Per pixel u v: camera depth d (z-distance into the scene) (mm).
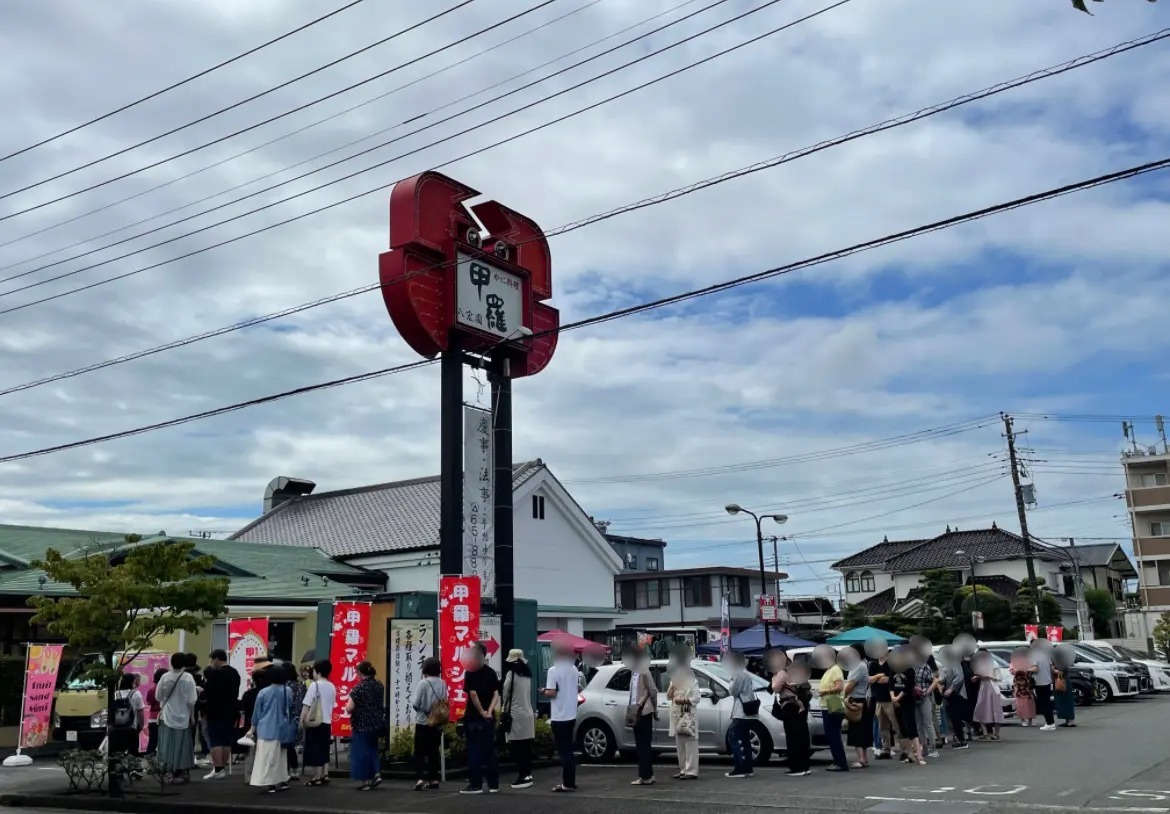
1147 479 57969
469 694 12500
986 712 16906
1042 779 11695
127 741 14352
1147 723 19203
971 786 11344
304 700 13805
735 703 13500
